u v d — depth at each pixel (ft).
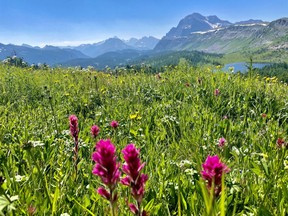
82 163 1.81
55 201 1.20
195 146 2.14
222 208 0.76
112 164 0.79
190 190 1.43
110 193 0.80
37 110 3.46
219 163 0.82
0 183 0.97
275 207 1.26
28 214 1.12
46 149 2.00
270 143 2.02
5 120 2.88
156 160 1.82
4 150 2.05
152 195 1.41
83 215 1.25
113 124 2.33
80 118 3.21
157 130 2.64
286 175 1.51
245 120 2.90
